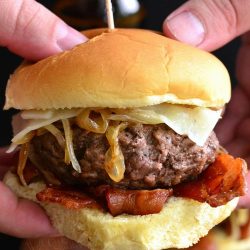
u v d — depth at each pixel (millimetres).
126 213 207
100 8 360
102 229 203
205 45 261
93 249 211
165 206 212
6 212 225
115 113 204
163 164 208
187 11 256
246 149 321
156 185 212
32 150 229
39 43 226
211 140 221
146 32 216
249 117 332
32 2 230
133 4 374
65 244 252
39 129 216
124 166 203
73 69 197
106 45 202
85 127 205
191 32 251
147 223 205
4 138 390
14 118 251
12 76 222
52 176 226
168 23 249
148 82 193
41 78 202
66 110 207
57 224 226
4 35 231
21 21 226
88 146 206
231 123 338
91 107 204
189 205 215
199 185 215
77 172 209
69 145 206
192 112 210
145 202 204
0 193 225
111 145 202
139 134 204
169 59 200
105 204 209
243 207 249
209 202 208
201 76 201
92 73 194
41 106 203
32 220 228
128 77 192
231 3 262
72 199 208
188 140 210
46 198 209
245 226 268
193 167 212
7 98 216
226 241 261
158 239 209
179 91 197
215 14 259
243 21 269
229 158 219
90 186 214
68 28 231
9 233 235
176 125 207
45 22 227
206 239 260
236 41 430
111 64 195
